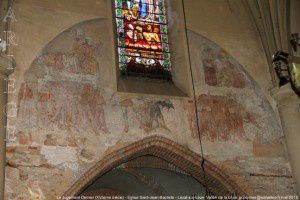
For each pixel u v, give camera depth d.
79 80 13.25
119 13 15.00
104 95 13.33
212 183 13.87
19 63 12.72
